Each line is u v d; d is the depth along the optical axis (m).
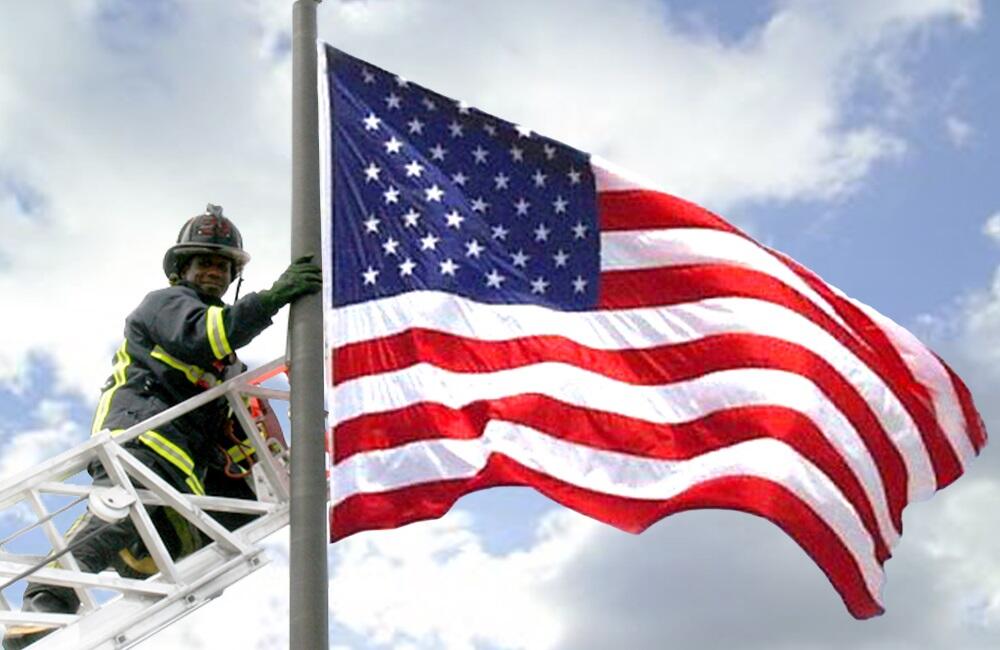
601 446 8.59
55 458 8.48
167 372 9.06
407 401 8.30
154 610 8.36
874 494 8.97
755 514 8.63
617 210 9.19
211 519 8.71
